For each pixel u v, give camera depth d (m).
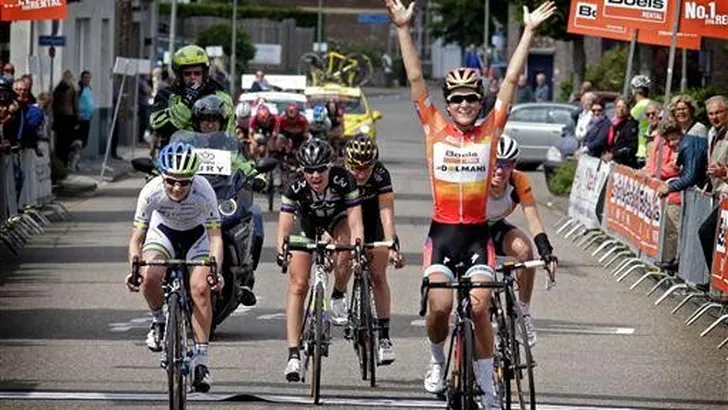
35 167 48.16
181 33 163.88
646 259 38.09
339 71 114.06
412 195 63.91
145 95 90.25
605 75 89.19
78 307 32.00
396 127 125.69
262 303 33.25
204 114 28.33
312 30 171.38
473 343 19.94
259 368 25.69
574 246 46.12
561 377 25.50
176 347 20.62
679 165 34.78
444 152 20.77
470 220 20.78
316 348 22.64
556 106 78.19
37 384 23.84
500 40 157.00
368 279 24.44
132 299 33.22
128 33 89.31
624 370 26.28
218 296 26.56
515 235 25.09
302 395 23.39
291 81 91.31
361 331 24.34
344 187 23.89
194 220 22.67
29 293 34.00
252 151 58.66
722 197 30.59
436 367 22.09
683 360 27.41
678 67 68.31
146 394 23.14
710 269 31.31
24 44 70.94
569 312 32.94
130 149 87.56
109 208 55.06
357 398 23.19
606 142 48.72
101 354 26.66
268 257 41.16
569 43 108.88
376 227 25.06
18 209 44.78
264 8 175.62
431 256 20.83
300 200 24.03
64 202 57.34
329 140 68.94
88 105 72.56
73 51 77.25
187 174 21.75
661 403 23.47
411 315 31.84
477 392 20.05
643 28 41.56
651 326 31.23
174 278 21.48
